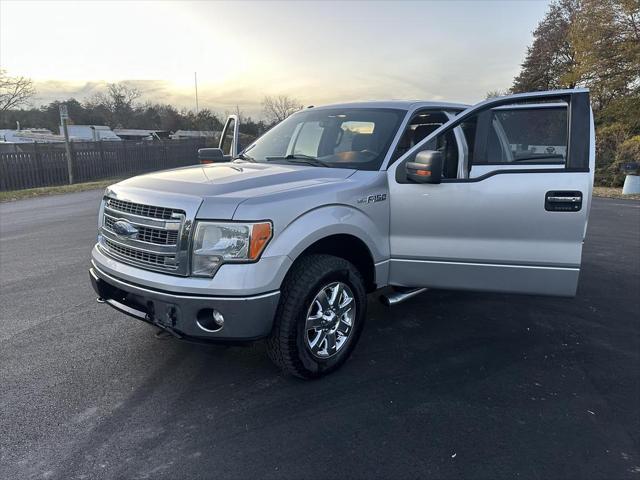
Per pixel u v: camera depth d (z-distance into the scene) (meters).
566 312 4.65
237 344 2.93
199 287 2.77
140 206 3.08
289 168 3.65
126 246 3.14
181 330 2.87
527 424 2.82
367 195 3.42
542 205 3.33
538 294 3.49
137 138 60.75
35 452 2.52
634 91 23.62
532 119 3.96
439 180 3.33
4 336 3.95
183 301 2.80
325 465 2.45
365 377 3.35
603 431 2.77
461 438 2.68
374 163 3.68
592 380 3.35
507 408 2.99
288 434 2.70
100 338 3.92
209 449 2.56
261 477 2.36
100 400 3.02
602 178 18.80
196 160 30.22
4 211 11.06
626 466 2.47
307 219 3.01
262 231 2.79
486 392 3.17
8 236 8.00
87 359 3.56
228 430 2.73
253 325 2.83
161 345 3.80
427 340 3.99
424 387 3.23
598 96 25.02
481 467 2.45
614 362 3.63
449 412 2.93
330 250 3.45
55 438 2.63
